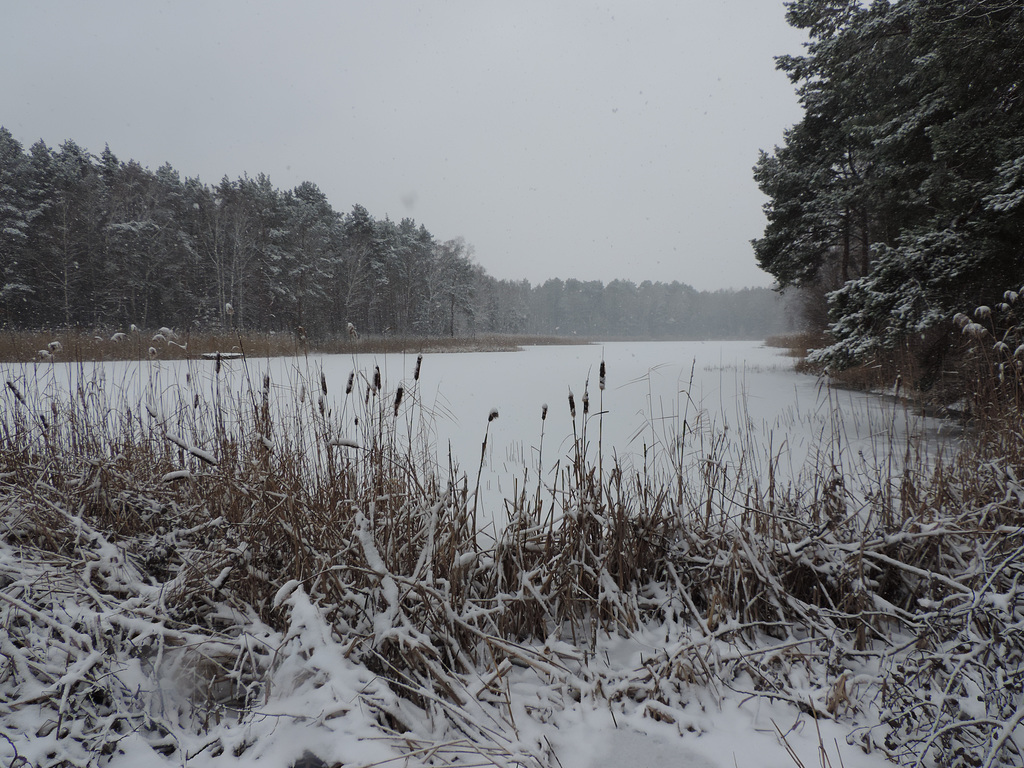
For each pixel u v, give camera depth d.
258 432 2.83
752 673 2.17
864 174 16.77
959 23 7.57
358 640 1.93
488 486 4.68
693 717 1.91
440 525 2.44
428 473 3.16
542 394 11.60
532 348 39.56
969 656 1.75
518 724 1.87
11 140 38.28
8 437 3.35
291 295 37.69
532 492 4.53
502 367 19.16
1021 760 1.62
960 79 7.96
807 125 17.89
